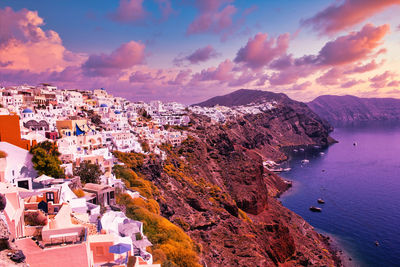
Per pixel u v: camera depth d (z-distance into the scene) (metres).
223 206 130.00
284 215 161.38
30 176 52.69
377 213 168.62
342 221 159.38
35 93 137.50
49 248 22.69
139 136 152.50
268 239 116.25
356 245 132.00
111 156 98.00
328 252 125.94
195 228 94.88
